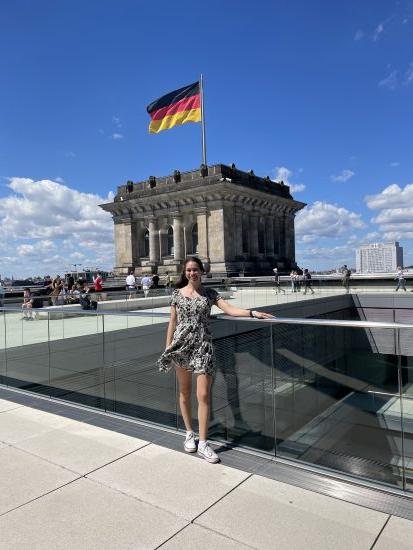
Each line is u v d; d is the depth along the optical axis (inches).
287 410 230.8
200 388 227.1
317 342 225.3
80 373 337.1
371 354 210.5
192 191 2258.9
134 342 305.7
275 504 179.9
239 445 244.7
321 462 219.8
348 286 1546.5
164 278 2299.5
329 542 154.0
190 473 209.2
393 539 155.0
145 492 191.6
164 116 2153.1
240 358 249.6
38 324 373.4
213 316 253.3
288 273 2672.2
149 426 275.7
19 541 159.0
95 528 166.1
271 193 2500.0
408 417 200.5
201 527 164.9
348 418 215.5
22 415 299.6
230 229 2289.6
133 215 2588.6
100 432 265.4
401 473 200.7
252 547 152.7
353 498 184.1
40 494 191.8
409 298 1328.7
